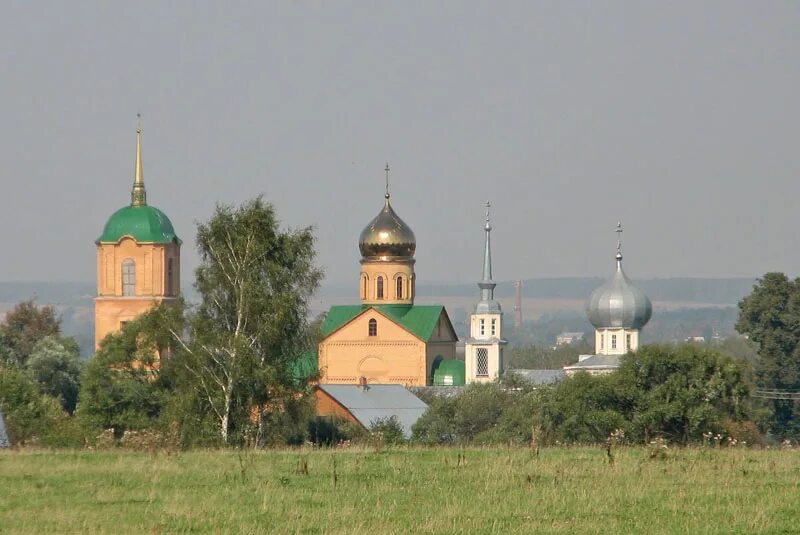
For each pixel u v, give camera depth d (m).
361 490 145.38
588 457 174.50
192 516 130.62
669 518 131.62
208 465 165.25
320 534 123.69
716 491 145.75
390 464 165.00
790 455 179.62
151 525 126.62
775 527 127.94
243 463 166.12
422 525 127.44
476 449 187.62
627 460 170.25
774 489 147.50
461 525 127.56
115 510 133.62
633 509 135.75
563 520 130.12
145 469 160.00
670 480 153.50
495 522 129.00
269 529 125.50
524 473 157.75
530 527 127.06
